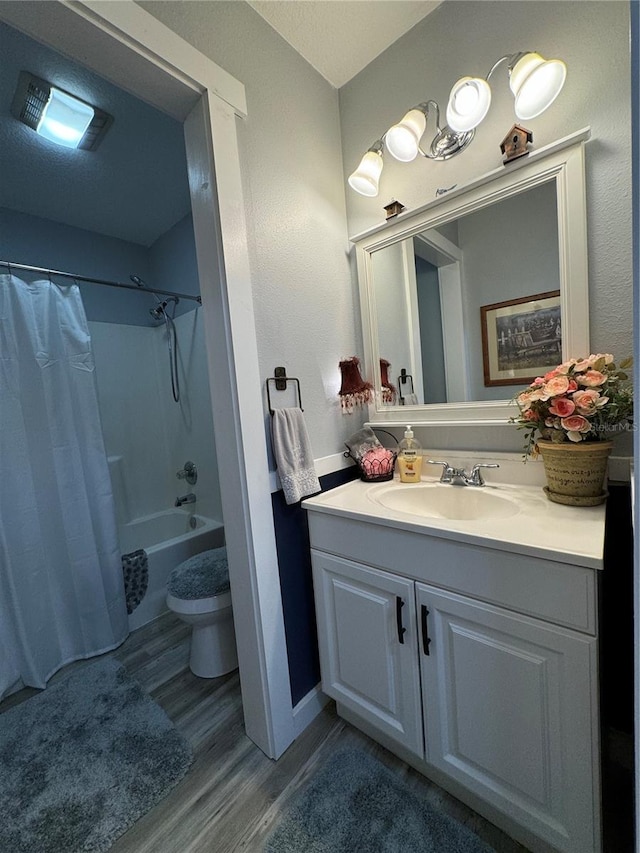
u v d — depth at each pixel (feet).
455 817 3.28
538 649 2.68
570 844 2.67
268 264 4.09
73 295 6.08
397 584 3.41
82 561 5.83
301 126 4.55
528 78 3.36
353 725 4.33
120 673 5.46
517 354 4.08
